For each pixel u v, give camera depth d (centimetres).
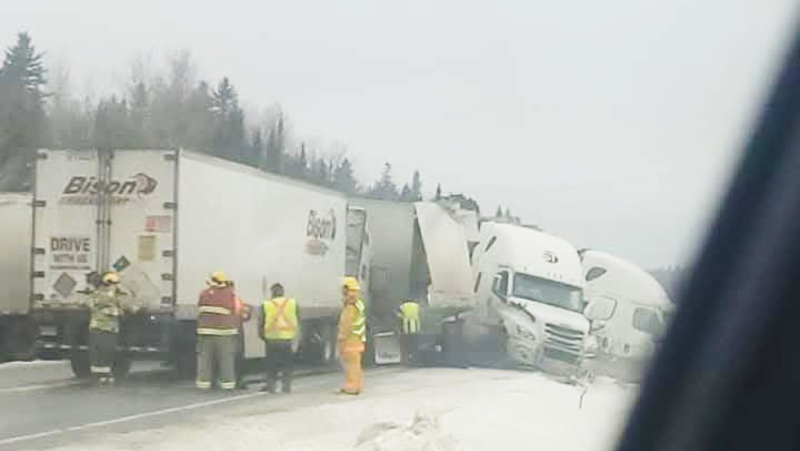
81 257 2088
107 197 2080
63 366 2706
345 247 2941
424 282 3238
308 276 2650
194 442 1395
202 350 2077
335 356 2839
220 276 2077
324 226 2764
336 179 5938
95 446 1349
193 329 2158
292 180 2552
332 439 1440
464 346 3189
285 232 2506
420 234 3238
